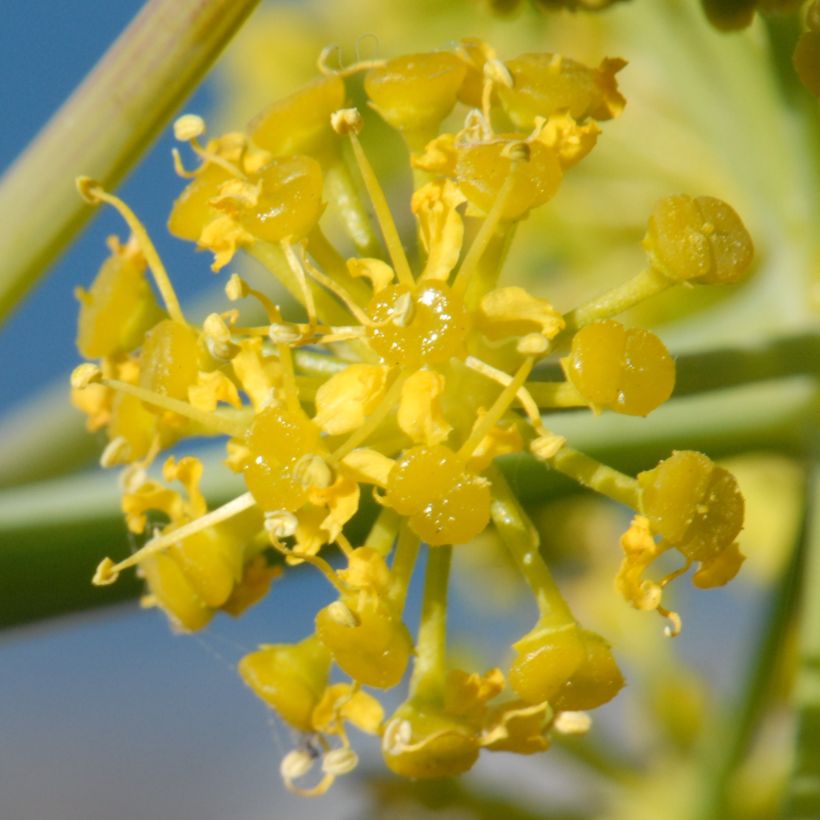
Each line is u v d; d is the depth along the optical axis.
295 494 0.10
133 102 0.11
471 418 0.11
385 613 0.11
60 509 0.11
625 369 0.11
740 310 0.12
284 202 0.11
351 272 0.11
